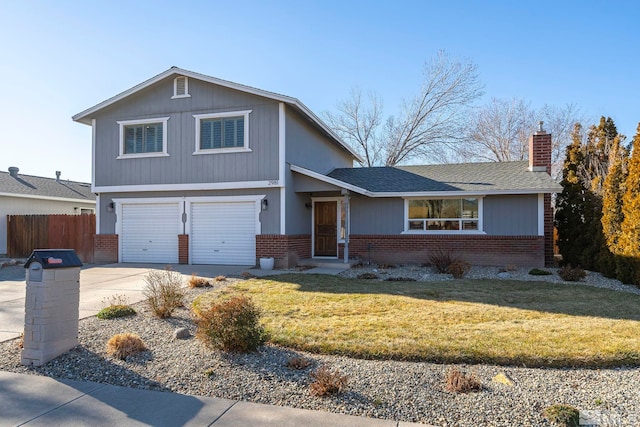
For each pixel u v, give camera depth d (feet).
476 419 11.91
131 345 17.28
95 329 20.77
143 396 13.66
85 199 80.38
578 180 48.21
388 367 15.83
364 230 51.70
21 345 18.39
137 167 50.55
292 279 37.04
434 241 49.55
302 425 11.66
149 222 51.11
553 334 19.08
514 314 23.45
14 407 12.93
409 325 20.88
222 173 47.65
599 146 59.62
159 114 49.73
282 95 44.93
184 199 49.55
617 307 25.49
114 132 51.37
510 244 47.50
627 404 12.75
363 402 12.98
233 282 35.50
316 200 53.78
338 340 18.38
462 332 19.48
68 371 15.70
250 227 47.80
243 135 47.09
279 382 14.55
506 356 16.31
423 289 31.78
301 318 22.53
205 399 13.41
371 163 109.60
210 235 49.06
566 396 13.33
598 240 42.32
